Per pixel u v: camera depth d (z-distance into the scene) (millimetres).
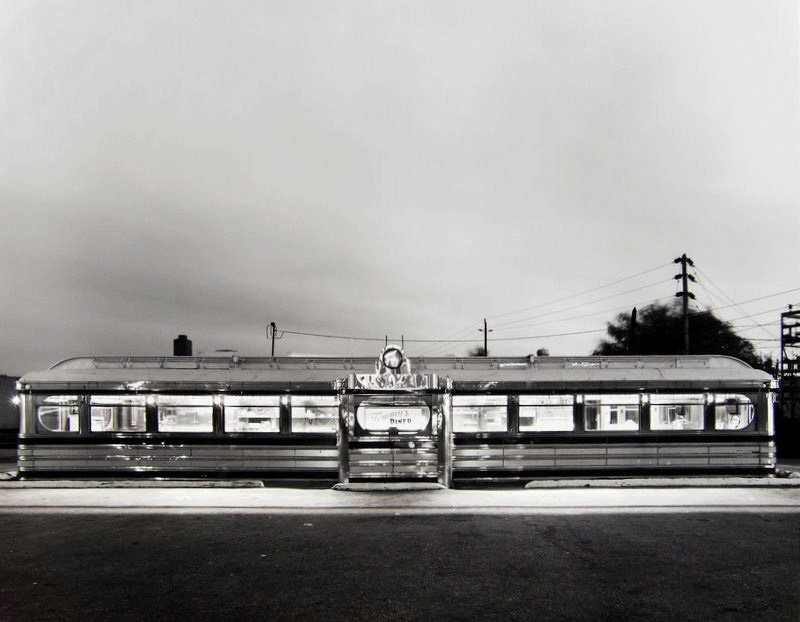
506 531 7953
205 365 11570
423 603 5555
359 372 11336
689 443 10945
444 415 10758
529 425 10930
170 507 9336
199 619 5227
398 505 9422
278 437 10773
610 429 10961
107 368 11406
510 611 5367
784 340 24469
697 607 5449
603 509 9109
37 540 7641
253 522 8469
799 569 6461
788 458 16797
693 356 11938
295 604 5543
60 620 5219
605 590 5863
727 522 8375
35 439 10820
